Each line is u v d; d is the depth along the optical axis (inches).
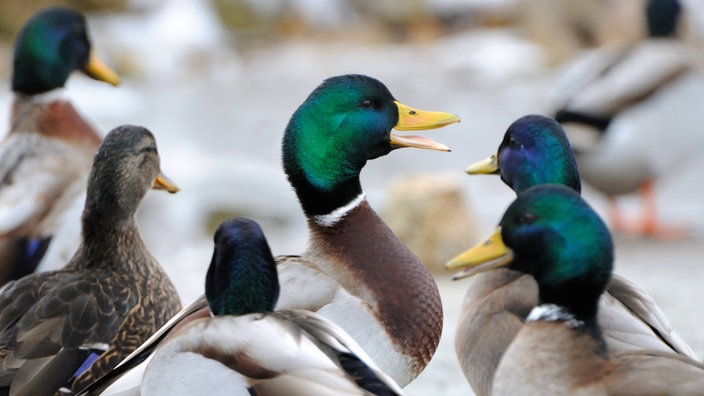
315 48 1437.0
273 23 1476.4
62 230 429.1
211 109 1125.7
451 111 1107.9
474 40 1414.9
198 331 248.8
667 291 533.6
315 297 293.4
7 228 419.2
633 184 704.4
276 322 245.0
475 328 295.1
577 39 1359.5
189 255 655.8
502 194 835.4
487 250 265.0
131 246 345.4
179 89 1230.3
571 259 255.6
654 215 706.8
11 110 455.2
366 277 303.9
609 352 250.4
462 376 395.9
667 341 267.7
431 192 597.9
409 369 307.7
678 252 653.3
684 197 830.5
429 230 595.8
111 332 323.0
